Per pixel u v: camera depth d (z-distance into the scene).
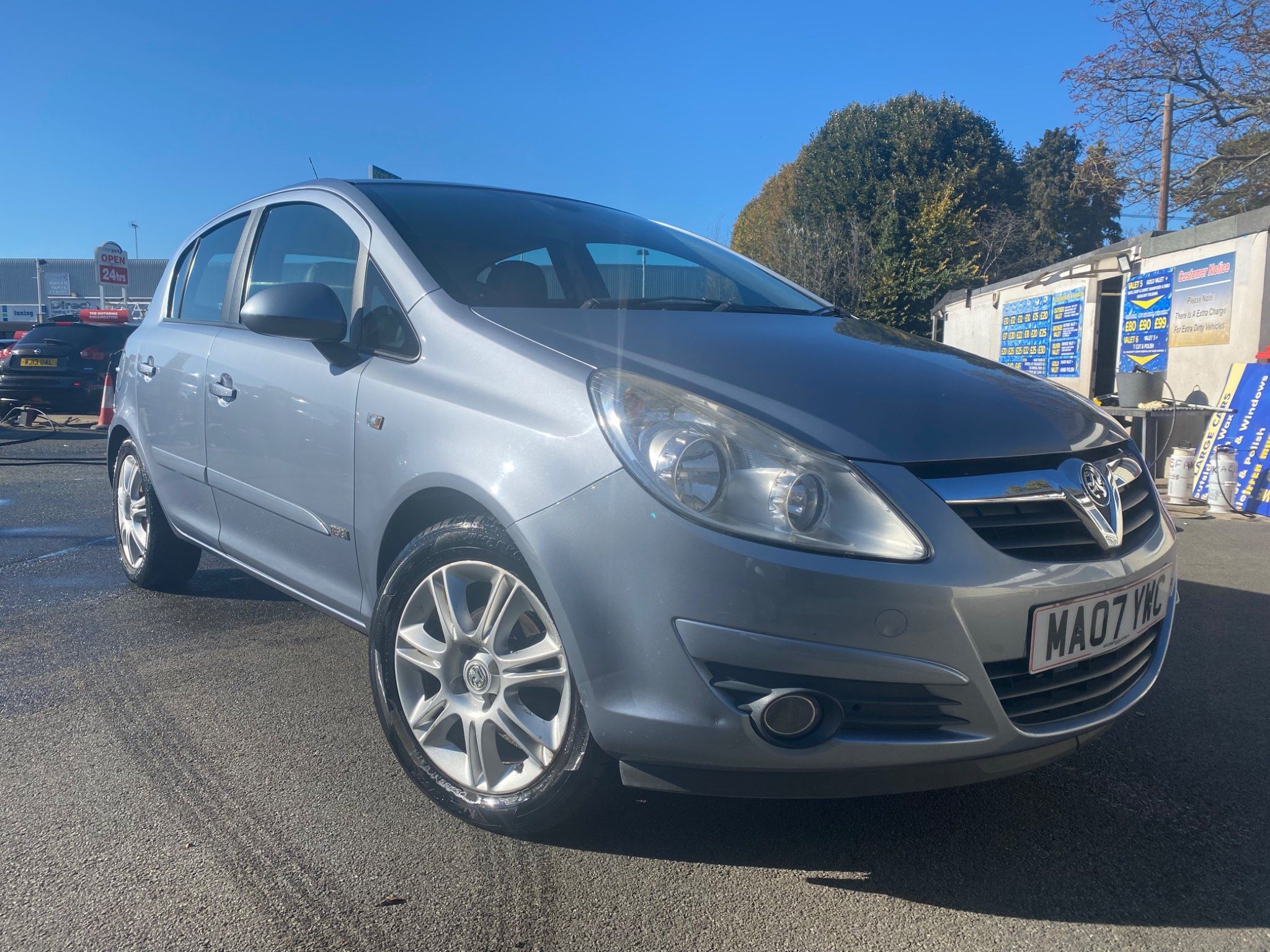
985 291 16.08
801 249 31.98
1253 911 2.07
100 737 2.88
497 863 2.22
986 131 37.28
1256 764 2.78
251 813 2.43
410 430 2.43
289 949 1.90
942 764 1.98
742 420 2.00
